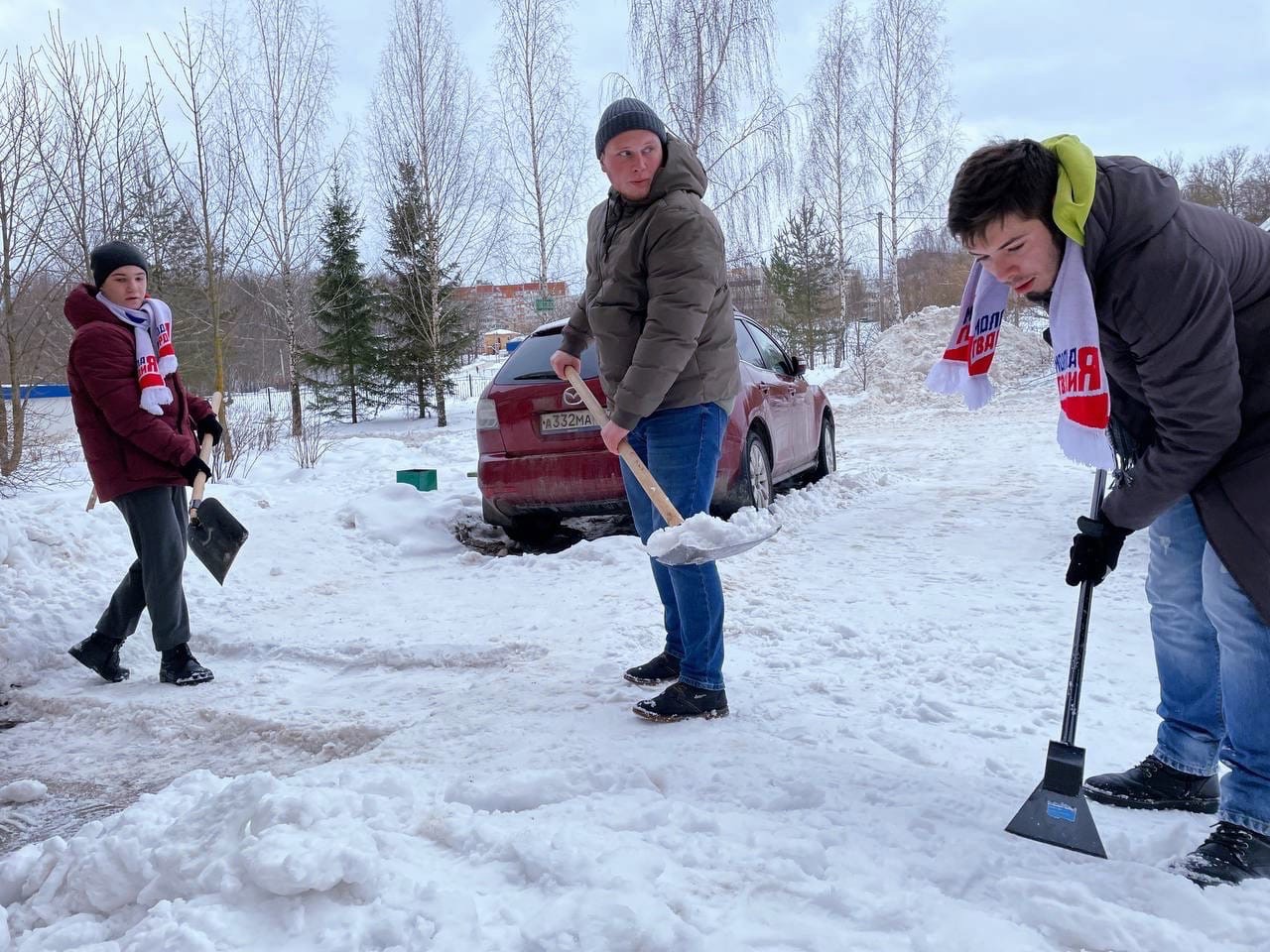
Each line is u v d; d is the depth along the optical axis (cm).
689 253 285
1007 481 852
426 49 2289
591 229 330
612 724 296
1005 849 203
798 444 771
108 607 405
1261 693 196
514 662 388
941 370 263
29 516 538
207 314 1961
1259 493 191
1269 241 198
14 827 272
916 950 164
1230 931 172
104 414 378
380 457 1184
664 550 269
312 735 323
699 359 302
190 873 189
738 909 178
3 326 1045
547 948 165
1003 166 190
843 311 3045
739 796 234
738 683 336
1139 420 223
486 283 2439
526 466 599
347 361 2644
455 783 243
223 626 475
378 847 199
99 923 187
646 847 199
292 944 171
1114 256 188
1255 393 192
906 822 217
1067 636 389
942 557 549
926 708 306
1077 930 171
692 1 1756
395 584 571
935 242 3325
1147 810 236
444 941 168
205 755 321
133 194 1465
